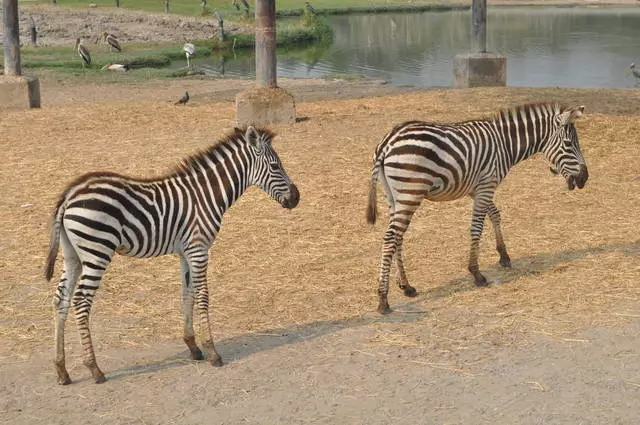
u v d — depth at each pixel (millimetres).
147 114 16578
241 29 44406
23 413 5922
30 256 9109
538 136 8172
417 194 7500
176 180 6539
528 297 7852
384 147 7586
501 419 5723
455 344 6914
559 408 5855
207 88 23391
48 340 7152
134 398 6113
